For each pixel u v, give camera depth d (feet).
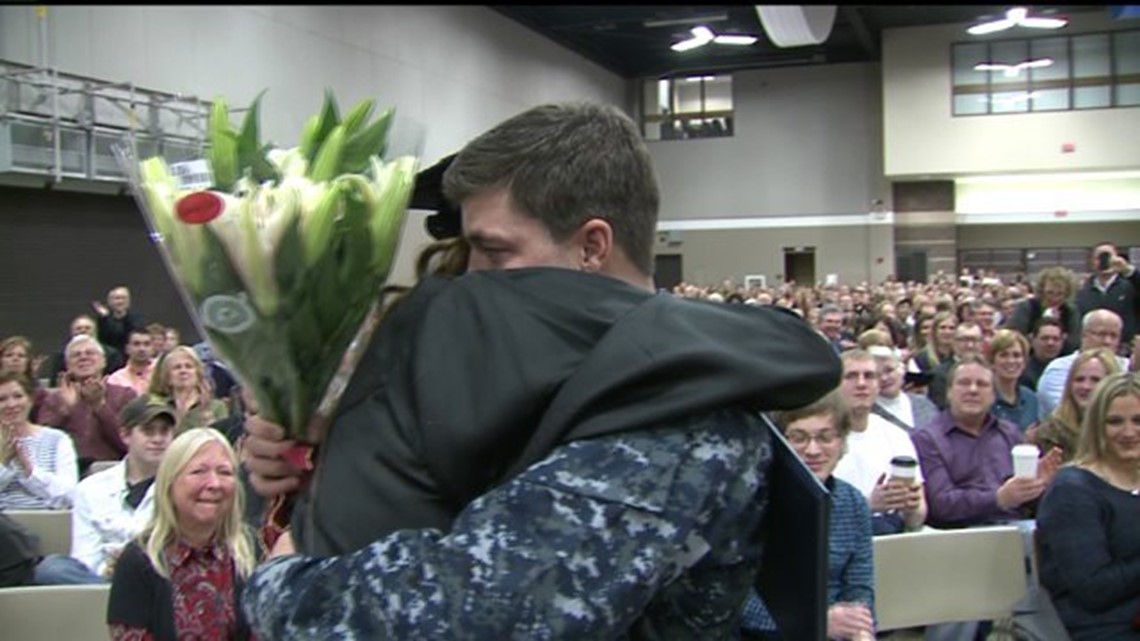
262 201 3.06
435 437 2.66
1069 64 74.33
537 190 2.99
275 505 3.32
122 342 31.17
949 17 74.28
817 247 82.53
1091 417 9.89
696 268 85.56
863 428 13.51
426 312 2.92
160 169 3.26
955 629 11.97
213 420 14.44
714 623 2.85
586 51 78.89
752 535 2.95
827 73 82.23
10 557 10.40
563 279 2.86
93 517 12.64
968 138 76.13
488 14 64.75
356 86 50.93
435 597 2.41
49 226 35.96
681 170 85.76
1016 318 25.70
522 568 2.42
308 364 3.16
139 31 37.27
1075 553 9.54
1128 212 77.10
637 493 2.52
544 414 2.66
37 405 18.93
